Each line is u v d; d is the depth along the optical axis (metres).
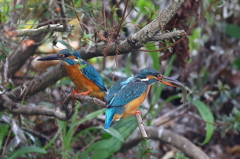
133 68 15.02
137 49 8.48
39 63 13.52
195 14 9.68
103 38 7.93
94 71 8.61
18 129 9.54
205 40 15.48
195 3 9.60
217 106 13.88
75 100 7.98
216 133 13.67
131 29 14.13
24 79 11.12
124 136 10.61
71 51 7.62
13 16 7.45
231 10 14.73
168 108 15.41
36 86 9.52
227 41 15.38
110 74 12.51
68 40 7.77
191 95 12.06
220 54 15.06
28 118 11.40
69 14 8.34
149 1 14.29
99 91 8.86
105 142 10.38
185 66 10.71
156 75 8.72
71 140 10.57
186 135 13.67
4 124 10.38
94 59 17.19
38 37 9.70
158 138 11.08
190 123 14.17
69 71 8.54
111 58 17.22
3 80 8.85
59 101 11.62
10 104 8.95
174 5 7.54
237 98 15.03
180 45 10.17
